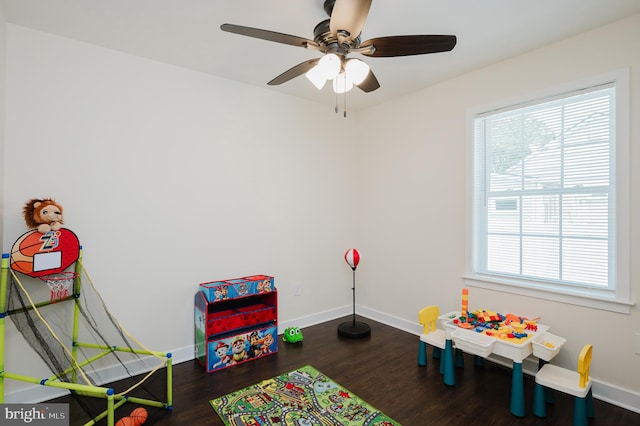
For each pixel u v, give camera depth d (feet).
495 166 9.00
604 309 7.00
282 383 7.64
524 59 8.19
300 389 7.38
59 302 7.07
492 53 8.17
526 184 8.38
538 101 8.01
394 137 11.50
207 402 6.86
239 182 9.90
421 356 8.53
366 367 8.46
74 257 6.77
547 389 6.88
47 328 5.97
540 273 8.16
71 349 7.07
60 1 6.01
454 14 6.50
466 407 6.73
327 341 10.18
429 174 10.39
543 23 6.86
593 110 7.27
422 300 10.64
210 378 7.88
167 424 6.14
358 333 10.44
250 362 8.74
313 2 6.07
